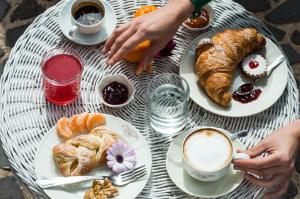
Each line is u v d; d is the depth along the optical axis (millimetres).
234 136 1223
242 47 1301
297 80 1933
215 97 1254
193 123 1265
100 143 1187
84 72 1314
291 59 1980
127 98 1280
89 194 1148
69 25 1367
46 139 1208
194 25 1380
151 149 1229
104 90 1279
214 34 1347
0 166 1760
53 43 1353
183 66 1308
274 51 1343
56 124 1224
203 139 1179
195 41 1335
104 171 1189
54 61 1260
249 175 1192
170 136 1247
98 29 1353
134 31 1277
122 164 1174
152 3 1415
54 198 1149
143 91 1301
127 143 1215
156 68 1332
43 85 1269
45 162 1188
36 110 1268
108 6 1386
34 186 1184
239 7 1424
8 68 1320
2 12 2029
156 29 1270
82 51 1344
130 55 1307
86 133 1231
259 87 1302
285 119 1277
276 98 1278
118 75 1279
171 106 1242
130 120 1265
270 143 1194
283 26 2045
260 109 1261
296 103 1309
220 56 1274
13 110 1267
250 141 1246
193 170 1146
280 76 1312
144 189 1185
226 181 1185
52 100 1267
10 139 1234
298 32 2035
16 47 1346
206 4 1363
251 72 1294
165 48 1333
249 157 1182
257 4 2074
